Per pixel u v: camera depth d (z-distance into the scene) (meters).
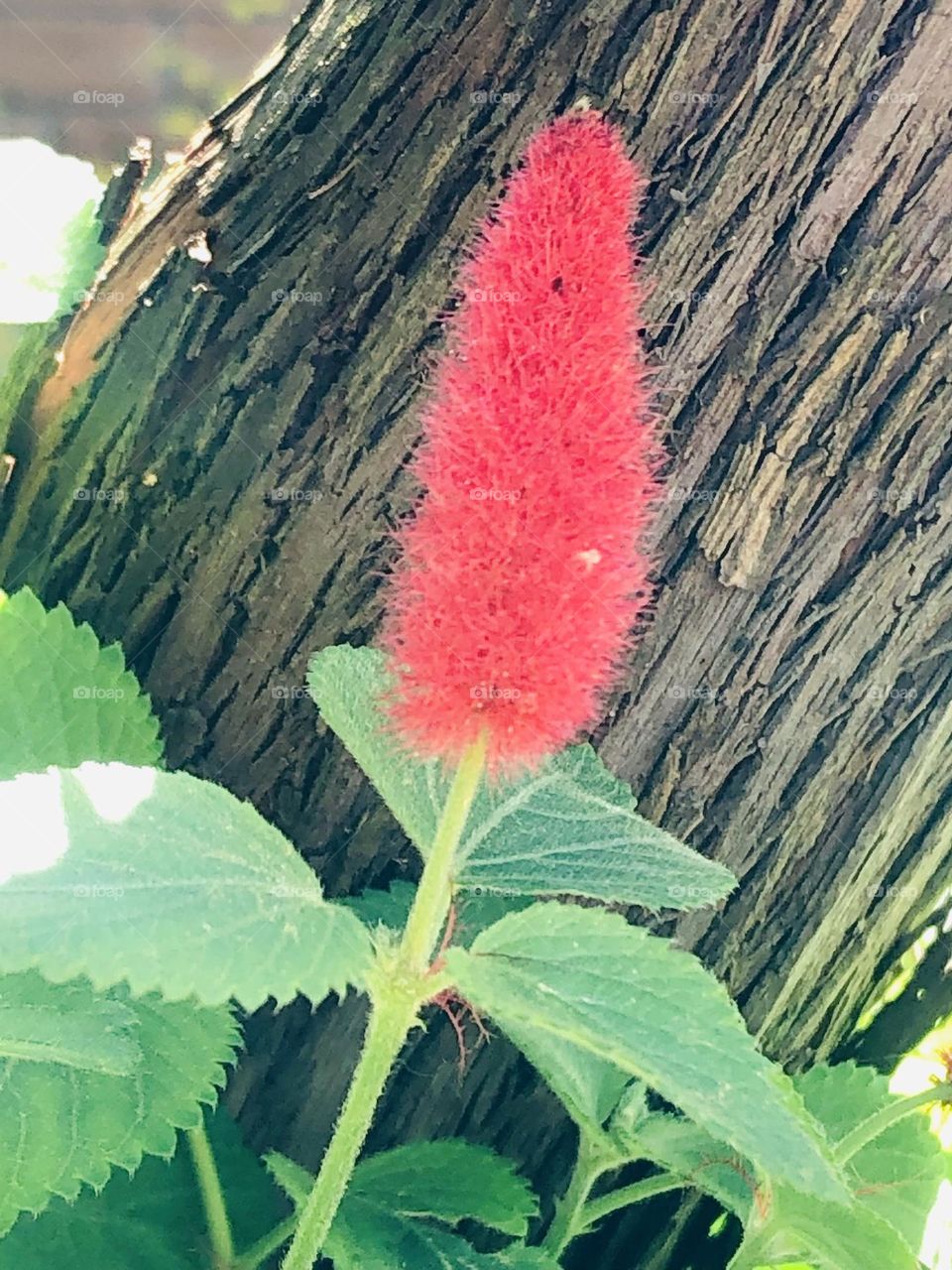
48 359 0.20
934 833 0.21
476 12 0.17
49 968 0.12
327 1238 0.16
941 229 0.17
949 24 0.16
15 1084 0.16
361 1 0.18
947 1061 0.19
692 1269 0.22
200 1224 0.18
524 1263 0.17
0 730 0.18
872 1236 0.15
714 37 0.17
